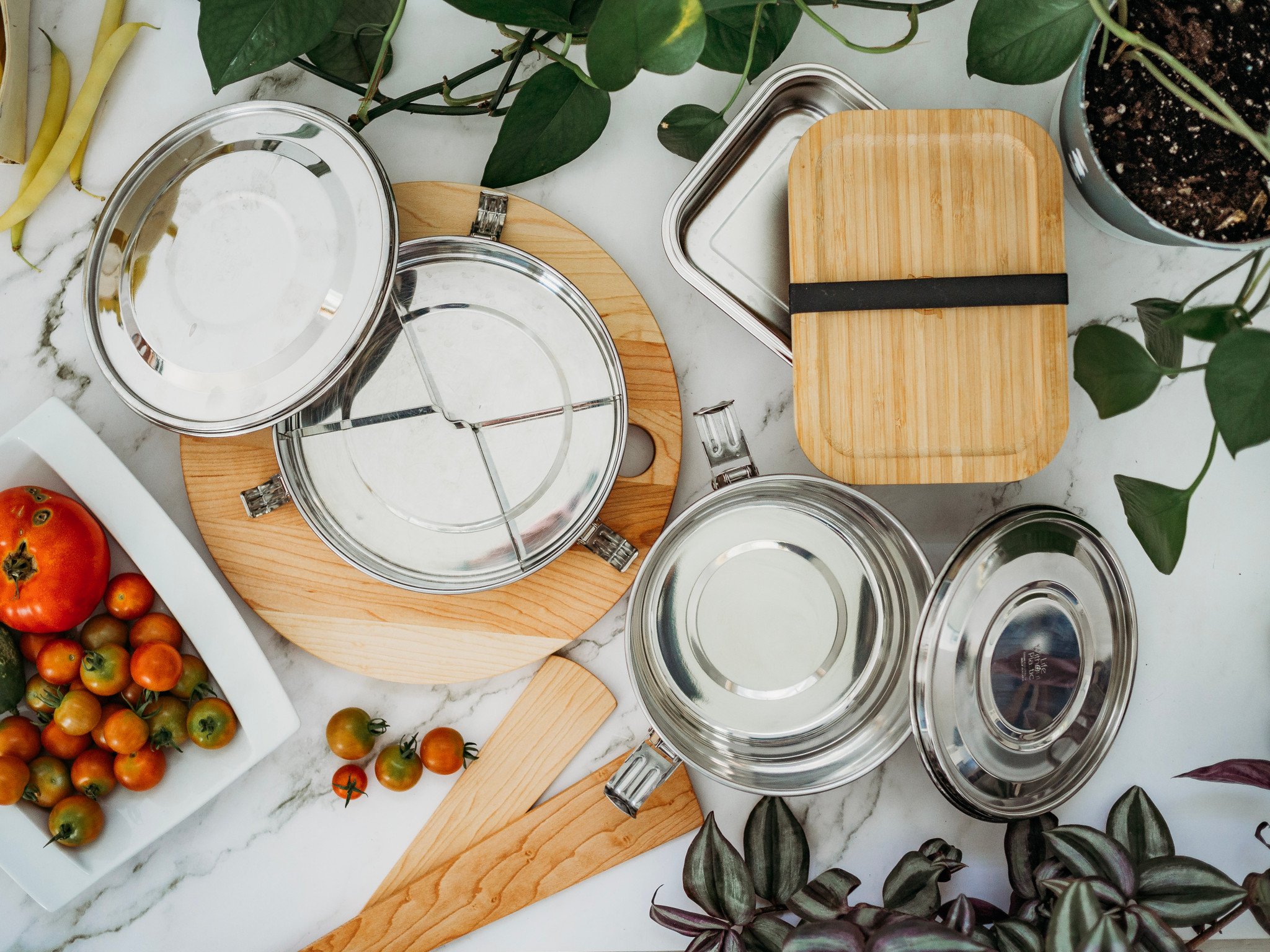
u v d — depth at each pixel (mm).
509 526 1066
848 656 1099
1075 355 846
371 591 1098
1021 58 921
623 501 1120
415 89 1167
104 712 1058
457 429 1066
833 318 984
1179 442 1178
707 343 1188
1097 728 1037
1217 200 969
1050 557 985
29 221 1149
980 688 981
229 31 909
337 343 933
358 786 1114
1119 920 894
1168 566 858
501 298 1079
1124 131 977
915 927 846
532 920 1140
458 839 1126
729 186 1141
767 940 983
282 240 962
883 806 1167
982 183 981
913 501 1186
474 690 1170
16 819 1018
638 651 1057
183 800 1061
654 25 764
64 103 1125
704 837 1006
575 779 1155
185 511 1158
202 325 958
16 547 973
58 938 1120
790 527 1103
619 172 1179
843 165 988
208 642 1031
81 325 1157
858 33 1168
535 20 898
